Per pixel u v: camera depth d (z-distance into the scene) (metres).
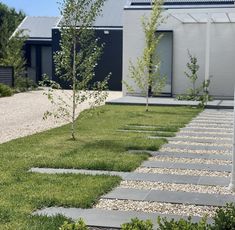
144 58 17.77
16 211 5.41
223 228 3.81
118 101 20.86
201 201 6.05
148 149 9.80
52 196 6.02
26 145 10.01
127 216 5.39
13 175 7.22
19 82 30.17
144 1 24.91
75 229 3.66
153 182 7.05
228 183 7.03
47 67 38.59
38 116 16.20
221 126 13.87
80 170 7.79
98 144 10.16
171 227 3.68
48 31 38.94
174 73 24.53
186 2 24.14
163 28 24.48
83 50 11.00
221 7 21.08
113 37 33.38
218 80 24.03
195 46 24.27
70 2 10.57
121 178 7.21
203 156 9.16
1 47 30.61
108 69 33.53
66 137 11.19
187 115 16.67
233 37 23.80
